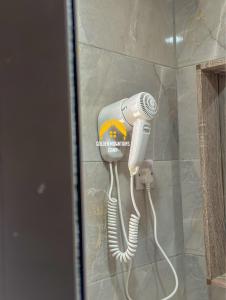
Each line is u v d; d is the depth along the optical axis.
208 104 1.32
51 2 0.30
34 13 0.30
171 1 1.37
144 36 1.25
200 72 1.31
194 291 1.31
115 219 1.09
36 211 0.30
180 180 1.36
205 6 1.31
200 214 1.30
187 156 1.34
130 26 1.20
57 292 0.29
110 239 1.07
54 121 0.30
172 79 1.35
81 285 0.30
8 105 0.31
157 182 1.25
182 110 1.36
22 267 0.30
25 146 0.30
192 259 1.32
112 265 1.08
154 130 1.25
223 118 1.34
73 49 0.31
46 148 0.30
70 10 0.31
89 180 1.02
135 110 1.09
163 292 1.24
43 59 0.30
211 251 1.28
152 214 1.22
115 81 1.13
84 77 1.03
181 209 1.35
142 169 1.19
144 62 1.24
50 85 0.30
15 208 0.30
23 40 0.31
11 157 0.30
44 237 0.30
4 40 0.31
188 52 1.35
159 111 1.28
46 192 0.30
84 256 0.31
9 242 0.30
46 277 0.29
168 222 1.29
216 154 1.33
